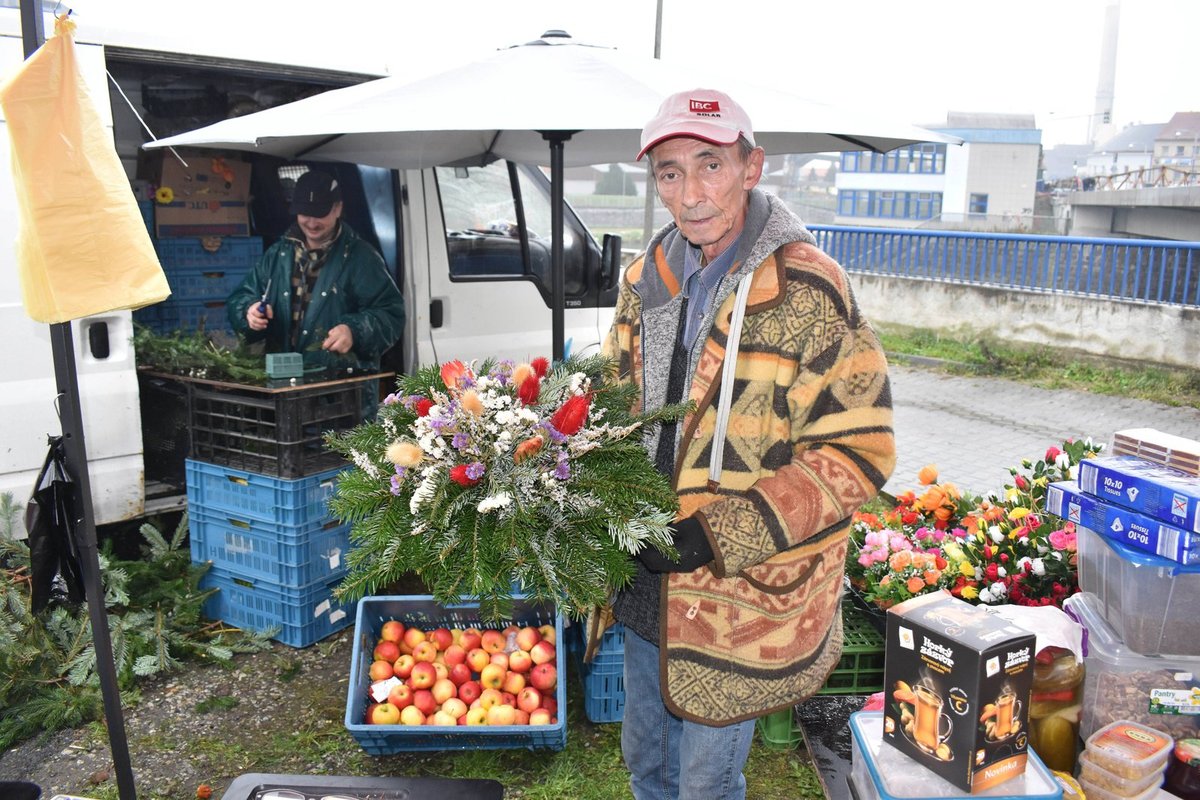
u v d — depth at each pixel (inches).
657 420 74.7
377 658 124.6
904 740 91.0
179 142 124.1
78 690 131.9
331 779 97.8
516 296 198.8
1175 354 385.1
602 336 214.5
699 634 73.8
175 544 151.9
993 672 83.9
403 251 180.1
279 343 163.2
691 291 77.2
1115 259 402.9
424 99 109.4
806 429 72.4
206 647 141.6
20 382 139.4
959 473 273.4
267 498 143.9
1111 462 100.0
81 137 78.2
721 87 119.6
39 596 89.0
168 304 179.6
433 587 65.3
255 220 196.9
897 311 477.7
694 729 77.0
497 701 117.7
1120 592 98.3
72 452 87.0
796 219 73.8
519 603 127.5
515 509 65.7
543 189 208.4
